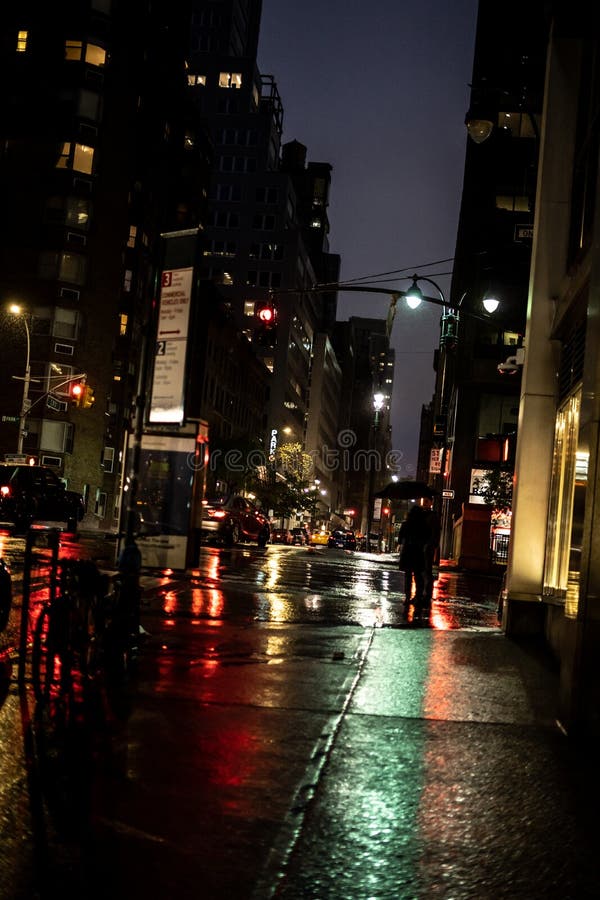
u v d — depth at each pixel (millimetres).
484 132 20375
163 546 9156
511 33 58094
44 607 6504
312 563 31172
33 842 4098
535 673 9312
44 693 6461
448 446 60156
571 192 12727
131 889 3686
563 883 3910
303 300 121938
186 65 90438
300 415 129000
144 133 76500
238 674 8312
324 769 5457
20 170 69125
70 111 69562
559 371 12750
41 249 68125
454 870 4016
